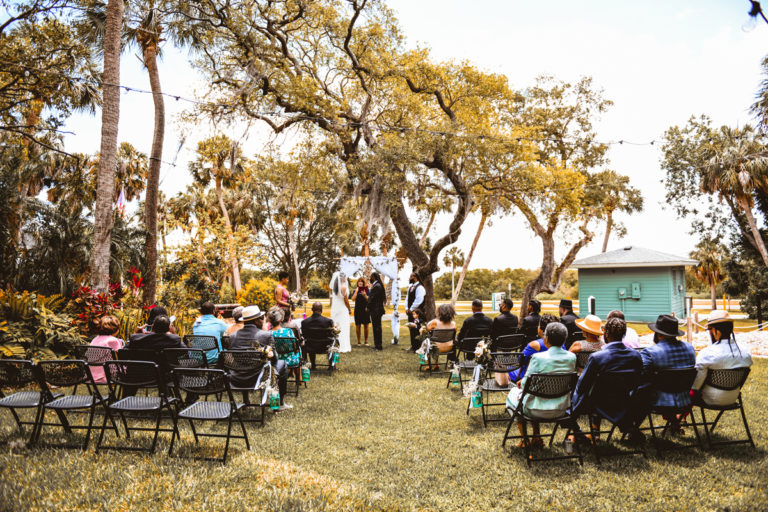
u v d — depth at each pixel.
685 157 28.95
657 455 4.73
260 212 36.75
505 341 7.02
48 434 4.93
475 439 5.27
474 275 57.69
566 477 4.19
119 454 4.41
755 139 22.77
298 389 7.49
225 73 13.22
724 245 31.86
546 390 4.50
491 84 14.23
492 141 13.09
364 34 13.84
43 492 3.57
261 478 4.04
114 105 10.05
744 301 27.97
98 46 12.62
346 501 3.63
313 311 9.35
